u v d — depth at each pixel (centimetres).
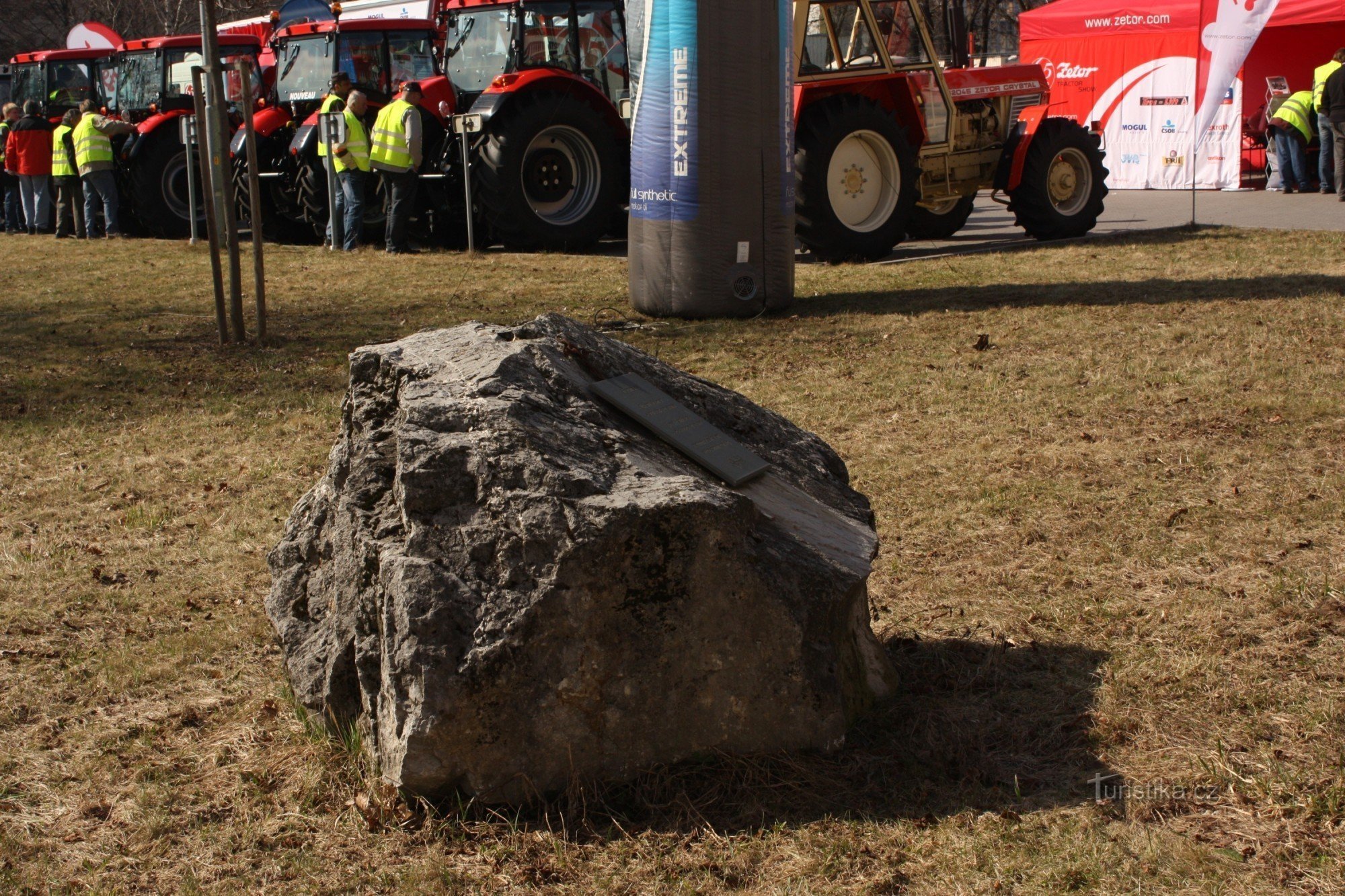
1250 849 278
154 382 789
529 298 1045
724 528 302
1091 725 338
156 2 3781
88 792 325
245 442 647
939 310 915
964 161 1355
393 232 1384
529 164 1398
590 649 297
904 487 539
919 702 355
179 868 292
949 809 303
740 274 903
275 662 398
